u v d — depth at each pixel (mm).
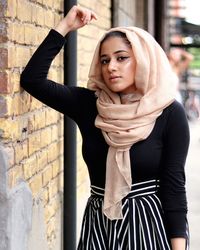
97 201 3057
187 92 21922
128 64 3027
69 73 4391
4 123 3152
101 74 3156
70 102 3178
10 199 3152
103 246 3004
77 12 3312
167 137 3014
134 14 11938
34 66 3201
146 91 3008
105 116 3012
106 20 7926
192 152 14156
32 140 3691
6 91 3133
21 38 3361
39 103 3842
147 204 2992
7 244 3154
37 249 3859
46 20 4008
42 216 4004
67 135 4391
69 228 4480
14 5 3211
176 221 3008
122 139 2949
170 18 20172
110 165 2988
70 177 4422
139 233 2965
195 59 30516
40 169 3930
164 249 2979
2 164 3125
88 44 6516
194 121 21594
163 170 3029
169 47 18391
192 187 9789
